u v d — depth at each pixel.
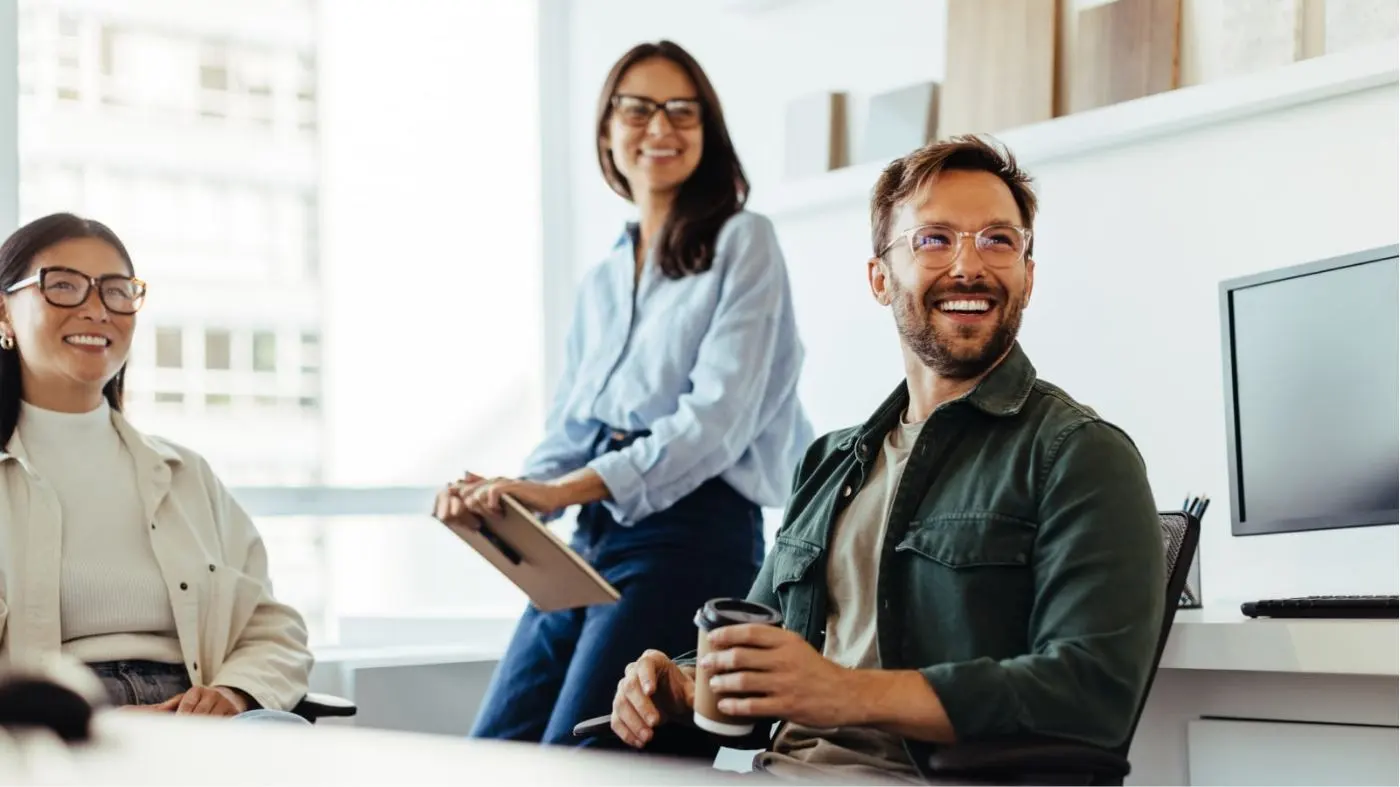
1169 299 2.89
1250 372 2.36
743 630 1.59
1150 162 2.93
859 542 1.88
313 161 4.13
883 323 3.45
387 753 0.88
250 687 2.56
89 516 2.61
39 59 3.71
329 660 3.68
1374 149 2.59
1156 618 1.65
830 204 3.55
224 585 2.69
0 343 2.61
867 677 1.59
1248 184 2.77
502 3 4.37
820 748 1.78
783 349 2.92
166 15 3.93
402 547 4.08
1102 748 1.56
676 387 2.86
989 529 1.74
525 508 2.58
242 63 4.04
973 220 1.87
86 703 0.88
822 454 2.06
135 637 2.58
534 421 4.35
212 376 3.94
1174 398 2.88
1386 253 2.16
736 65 3.88
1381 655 1.81
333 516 3.97
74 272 2.60
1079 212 3.05
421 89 4.30
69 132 3.75
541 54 4.36
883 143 3.42
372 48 4.24
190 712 2.45
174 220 3.91
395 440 4.18
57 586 2.52
